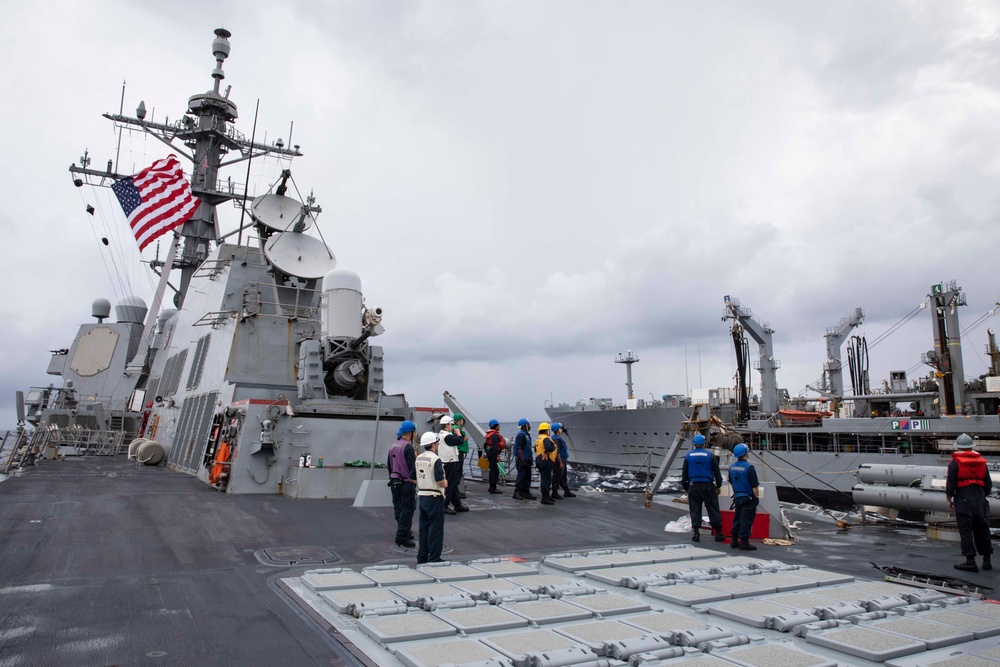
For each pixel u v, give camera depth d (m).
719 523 9.83
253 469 12.18
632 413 42.94
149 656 4.20
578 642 4.41
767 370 39.66
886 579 7.07
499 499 14.00
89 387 26.78
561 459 14.62
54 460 18.56
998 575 7.60
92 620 4.88
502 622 4.79
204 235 26.36
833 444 32.19
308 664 4.12
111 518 8.95
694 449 10.19
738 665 4.03
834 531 11.24
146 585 5.91
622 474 44.03
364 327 14.46
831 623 4.95
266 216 17.41
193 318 19.56
